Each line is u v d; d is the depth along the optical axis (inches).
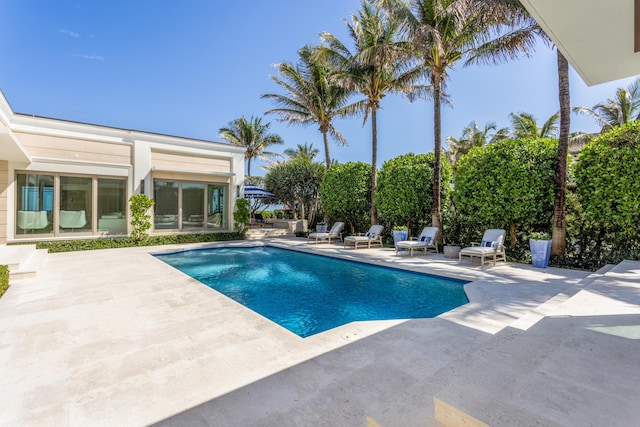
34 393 105.0
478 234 418.6
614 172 286.0
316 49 553.3
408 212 467.8
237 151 622.2
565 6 103.2
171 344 141.6
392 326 160.9
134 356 130.3
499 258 344.8
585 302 164.1
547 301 190.9
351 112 627.5
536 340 117.6
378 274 331.0
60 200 448.8
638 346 106.6
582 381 83.9
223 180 606.5
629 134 281.1
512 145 356.5
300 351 133.3
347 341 142.8
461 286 274.2
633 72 149.9
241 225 607.8
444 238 454.3
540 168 334.6
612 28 114.6
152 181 524.4
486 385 84.4
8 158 393.7
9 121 400.2
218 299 211.5
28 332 155.6
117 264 338.3
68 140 454.9
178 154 557.0
